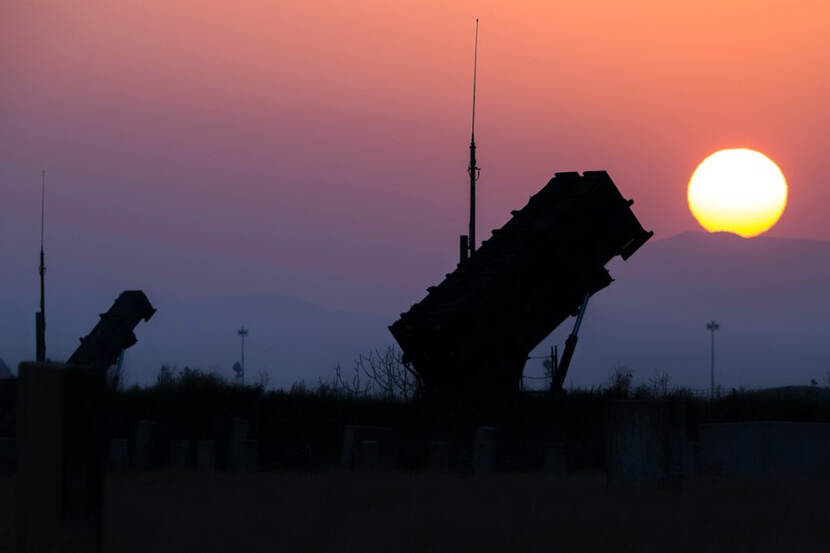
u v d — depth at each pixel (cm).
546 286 14138
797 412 13175
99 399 4612
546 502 6366
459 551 4759
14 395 12025
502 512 5812
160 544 4919
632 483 7212
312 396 13550
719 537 5125
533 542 4919
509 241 14138
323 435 13088
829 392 14450
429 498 6681
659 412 7225
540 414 13000
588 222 14012
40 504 4531
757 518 5722
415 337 13688
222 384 13575
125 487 7831
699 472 9962
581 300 14688
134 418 12938
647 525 5369
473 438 12888
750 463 10062
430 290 14075
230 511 6056
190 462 11869
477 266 14062
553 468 11431
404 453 12644
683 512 5859
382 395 14038
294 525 5441
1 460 9950
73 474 4525
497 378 14262
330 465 12269
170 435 12769
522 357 14575
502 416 13025
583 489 7362
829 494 6981
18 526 4591
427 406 13175
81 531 4519
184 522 5584
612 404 7350
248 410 13150
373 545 4862
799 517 5791
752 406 13250
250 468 11312
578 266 14275
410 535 5062
